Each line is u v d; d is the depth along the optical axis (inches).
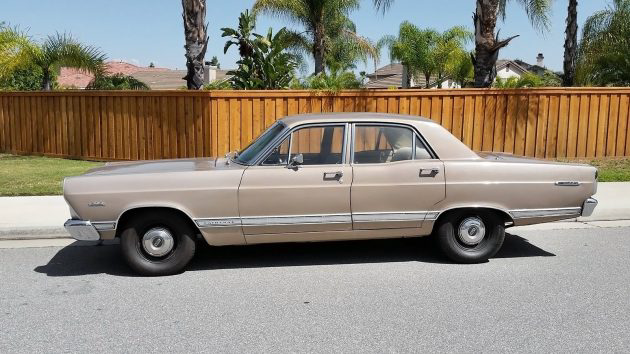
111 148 536.4
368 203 240.5
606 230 321.1
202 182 233.0
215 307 202.5
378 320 189.5
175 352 166.1
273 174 235.8
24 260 263.7
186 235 237.1
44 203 358.0
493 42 514.0
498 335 177.3
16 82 932.0
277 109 490.0
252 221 236.1
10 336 177.6
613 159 503.5
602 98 502.6
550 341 173.0
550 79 867.4
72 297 213.8
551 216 252.4
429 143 247.9
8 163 530.6
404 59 1227.2
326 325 185.5
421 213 244.2
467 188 244.1
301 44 979.9
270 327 183.9
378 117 249.9
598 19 659.4
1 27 678.5
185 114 496.7
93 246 289.3
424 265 253.1
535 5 685.9
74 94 550.0
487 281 230.7
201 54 527.2
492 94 495.2
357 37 1056.8
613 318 191.6
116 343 172.4
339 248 282.0
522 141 501.7
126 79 773.9
